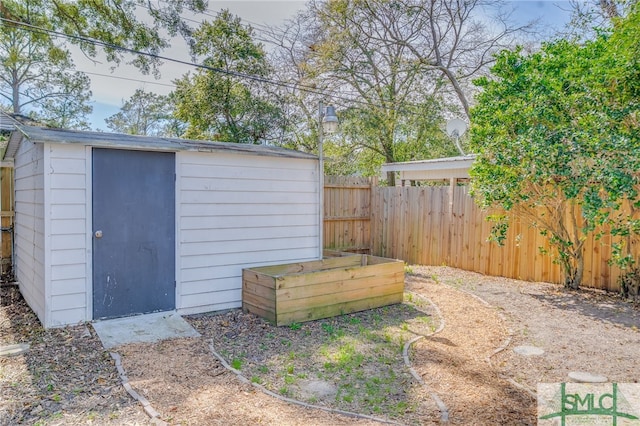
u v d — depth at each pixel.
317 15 13.59
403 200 8.55
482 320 4.80
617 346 3.94
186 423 2.53
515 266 6.91
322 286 4.84
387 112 14.01
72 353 3.65
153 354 3.67
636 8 5.44
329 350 3.86
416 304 5.50
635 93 4.98
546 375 3.32
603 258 5.91
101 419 2.58
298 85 13.09
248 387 3.06
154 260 4.79
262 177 5.60
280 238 5.80
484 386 3.11
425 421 2.59
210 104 11.27
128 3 11.10
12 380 3.13
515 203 5.99
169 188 4.87
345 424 2.54
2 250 6.82
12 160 6.73
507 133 5.83
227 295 5.30
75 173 4.31
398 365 3.51
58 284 4.27
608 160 4.70
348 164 15.38
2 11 10.47
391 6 13.41
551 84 5.41
